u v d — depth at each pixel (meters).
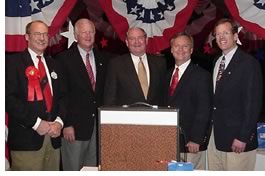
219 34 2.19
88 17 2.98
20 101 2.13
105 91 2.35
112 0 2.92
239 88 2.18
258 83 2.17
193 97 2.30
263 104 2.87
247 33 2.93
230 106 2.20
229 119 2.20
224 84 2.21
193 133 2.26
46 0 2.77
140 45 2.34
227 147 2.21
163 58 2.46
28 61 2.17
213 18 2.98
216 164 2.32
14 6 2.72
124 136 1.17
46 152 2.24
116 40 3.01
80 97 2.52
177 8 2.95
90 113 2.54
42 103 2.16
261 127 2.67
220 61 2.28
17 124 2.17
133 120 1.16
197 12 2.99
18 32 2.72
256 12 2.79
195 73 2.30
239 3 2.79
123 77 2.32
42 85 2.17
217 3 2.97
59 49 2.93
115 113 1.17
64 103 2.31
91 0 2.97
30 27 2.19
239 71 2.17
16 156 2.20
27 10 2.73
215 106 2.26
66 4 2.80
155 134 1.15
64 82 2.34
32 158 2.18
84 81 2.52
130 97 2.29
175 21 2.95
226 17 2.97
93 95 2.55
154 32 2.97
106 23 3.00
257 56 2.94
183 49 2.30
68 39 2.94
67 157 2.57
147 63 2.40
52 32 2.76
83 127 2.53
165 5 2.96
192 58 3.01
